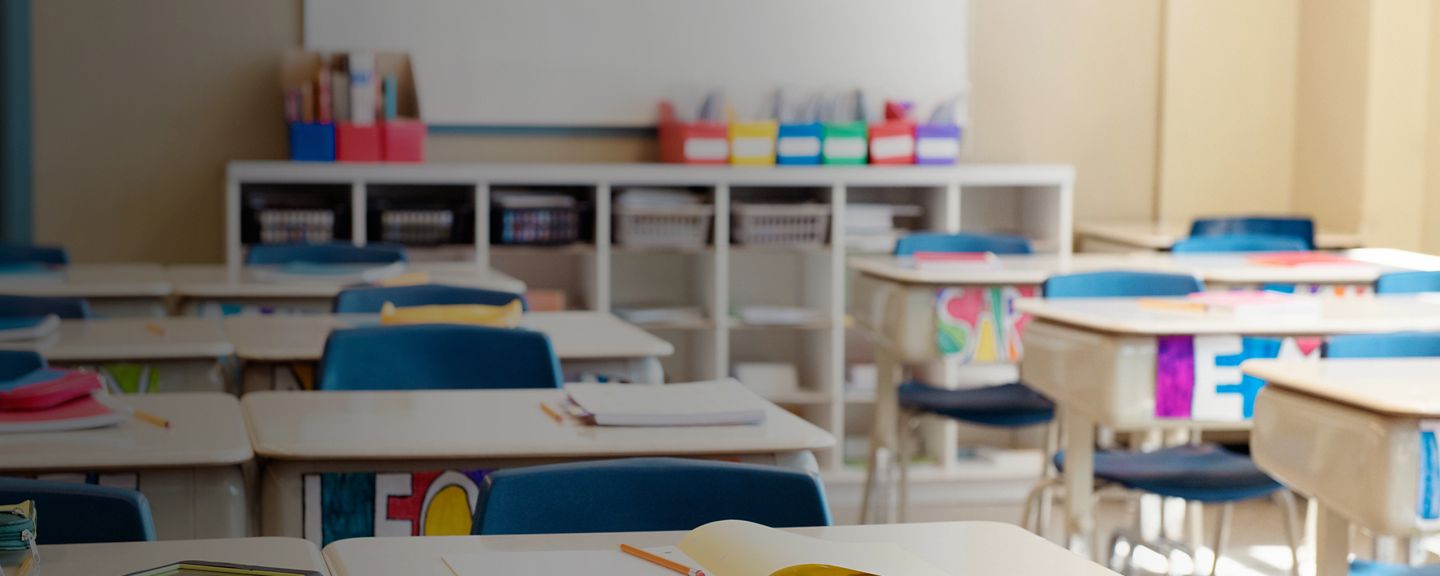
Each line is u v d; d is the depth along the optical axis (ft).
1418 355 9.25
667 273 19.40
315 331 10.59
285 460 6.59
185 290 12.87
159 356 9.49
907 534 4.86
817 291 18.65
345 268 13.88
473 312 10.20
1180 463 11.46
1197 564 12.78
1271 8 20.45
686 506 5.32
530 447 6.57
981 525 4.99
